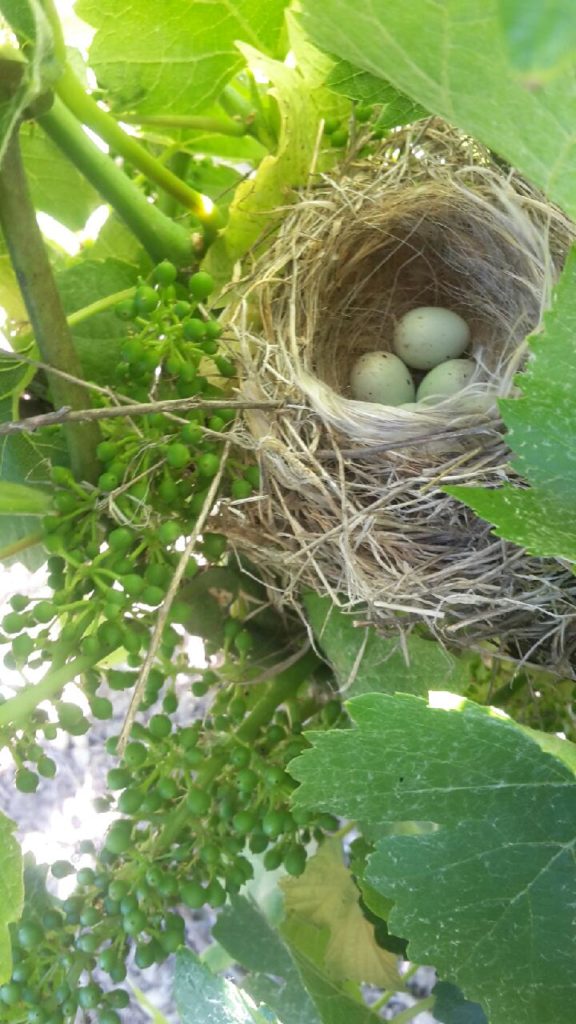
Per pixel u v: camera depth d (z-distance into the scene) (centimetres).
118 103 16
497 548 15
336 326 21
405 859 12
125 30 15
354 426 17
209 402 14
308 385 17
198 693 15
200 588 17
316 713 16
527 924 12
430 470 16
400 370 21
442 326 22
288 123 16
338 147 17
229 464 15
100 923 13
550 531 10
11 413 15
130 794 13
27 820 31
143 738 14
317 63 16
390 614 15
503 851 12
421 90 9
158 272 14
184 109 17
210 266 17
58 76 12
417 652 15
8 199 12
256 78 18
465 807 12
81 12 15
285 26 16
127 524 13
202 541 15
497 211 18
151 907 13
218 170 20
